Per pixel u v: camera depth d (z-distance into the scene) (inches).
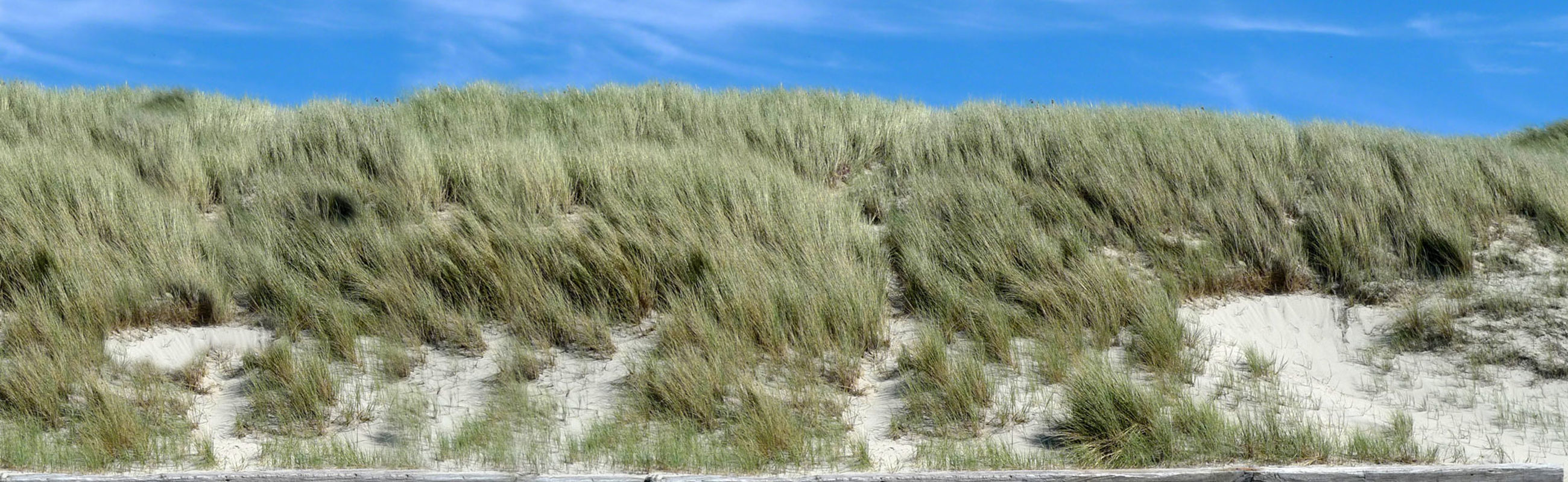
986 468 198.7
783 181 311.6
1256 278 282.5
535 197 303.6
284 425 217.5
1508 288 273.6
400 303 255.3
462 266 269.4
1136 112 385.4
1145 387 233.9
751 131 373.7
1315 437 209.5
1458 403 234.8
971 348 250.1
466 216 289.7
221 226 292.0
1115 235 294.7
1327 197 307.3
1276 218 302.4
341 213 299.4
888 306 265.9
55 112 387.2
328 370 232.1
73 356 230.5
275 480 176.7
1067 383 234.2
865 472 182.2
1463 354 253.4
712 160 327.6
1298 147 351.6
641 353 247.0
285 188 307.7
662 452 202.4
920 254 278.2
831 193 324.2
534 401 229.1
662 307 261.4
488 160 324.8
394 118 384.8
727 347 239.6
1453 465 188.4
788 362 241.6
